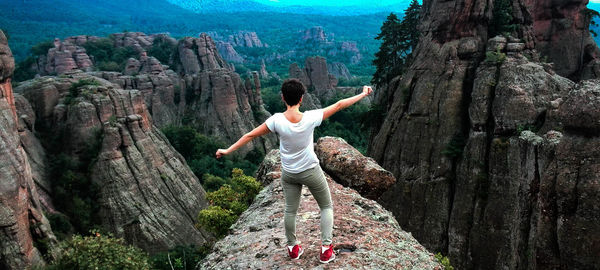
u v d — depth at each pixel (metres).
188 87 104.19
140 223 52.59
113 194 52.88
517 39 36.16
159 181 57.50
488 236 30.39
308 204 8.12
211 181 71.06
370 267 5.42
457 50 38.50
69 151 55.59
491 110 32.91
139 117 59.44
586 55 47.66
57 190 51.75
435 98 37.97
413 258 6.14
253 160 92.75
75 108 55.88
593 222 11.80
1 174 32.75
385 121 42.28
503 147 30.73
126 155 55.62
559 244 12.70
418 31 54.28
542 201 13.66
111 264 22.14
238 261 6.04
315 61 147.50
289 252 5.61
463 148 34.81
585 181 12.15
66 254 22.28
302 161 4.80
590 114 12.41
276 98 131.25
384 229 7.12
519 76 32.12
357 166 11.44
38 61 140.38
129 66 126.12
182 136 86.56
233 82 101.38
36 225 36.28
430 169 36.28
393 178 11.43
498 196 30.45
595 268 11.72
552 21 47.50
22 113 54.66
